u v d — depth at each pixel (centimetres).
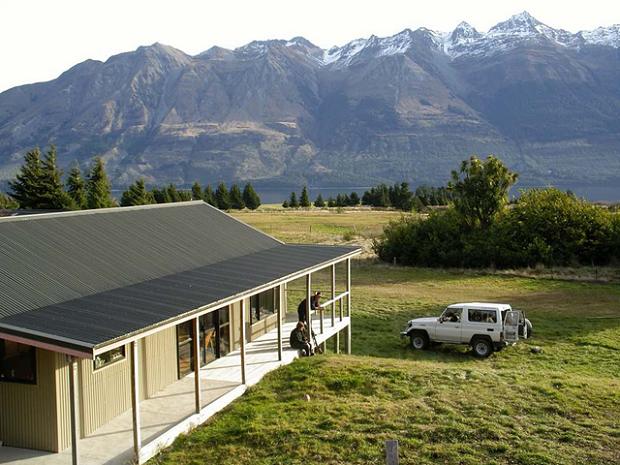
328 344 2192
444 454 1041
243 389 1407
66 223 1562
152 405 1298
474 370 1572
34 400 1094
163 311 1103
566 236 3925
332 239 5097
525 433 1128
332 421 1191
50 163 5059
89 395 1162
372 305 2848
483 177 4097
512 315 2077
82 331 941
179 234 1848
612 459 1020
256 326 1911
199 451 1097
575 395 1352
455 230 4138
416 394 1348
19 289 1129
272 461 1044
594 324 2462
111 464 1023
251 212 8475
